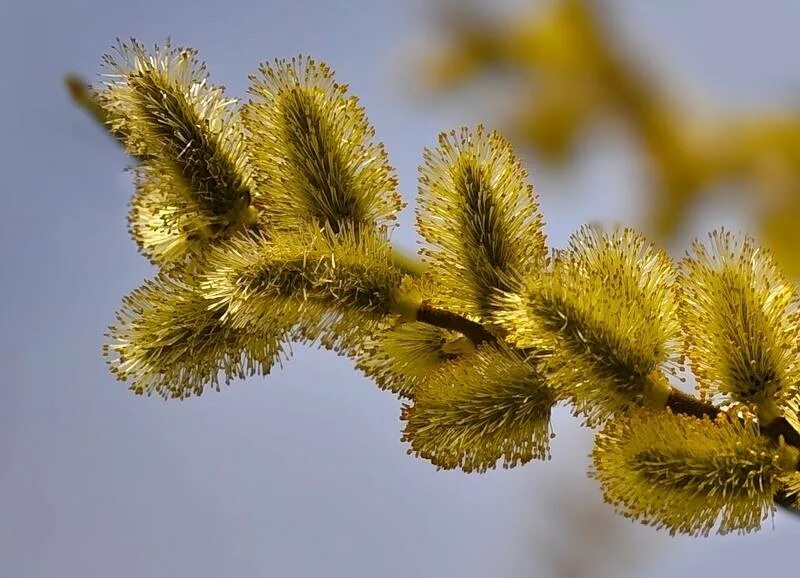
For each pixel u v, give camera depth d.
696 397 0.62
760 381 0.61
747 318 0.61
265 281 0.62
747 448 0.61
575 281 0.61
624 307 0.61
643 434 0.61
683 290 0.62
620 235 0.62
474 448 0.62
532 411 0.62
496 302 0.62
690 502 0.61
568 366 0.61
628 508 0.61
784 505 0.62
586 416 0.62
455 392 0.62
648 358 0.61
